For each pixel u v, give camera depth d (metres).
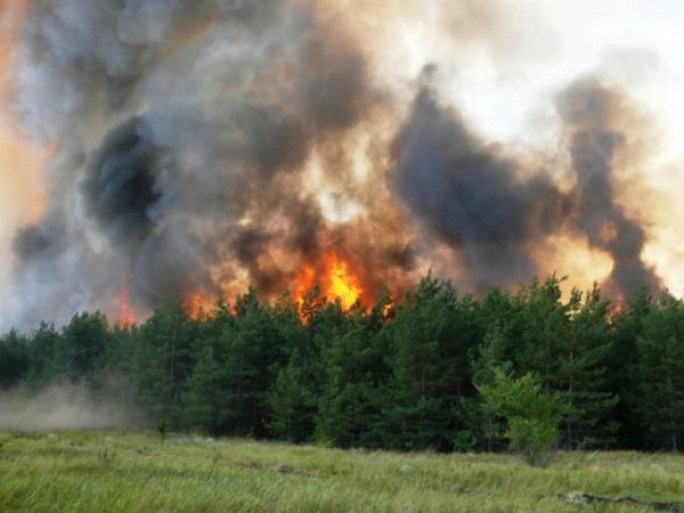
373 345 49.75
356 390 44.28
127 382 65.75
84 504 7.30
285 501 8.92
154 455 22.42
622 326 46.59
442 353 46.16
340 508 9.23
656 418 40.66
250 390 55.44
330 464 20.14
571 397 39.66
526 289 53.25
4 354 78.44
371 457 25.94
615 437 42.06
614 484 16.66
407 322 44.19
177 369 61.59
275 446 36.75
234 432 53.75
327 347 50.31
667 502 14.58
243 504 8.55
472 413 40.16
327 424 43.31
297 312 61.44
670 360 39.50
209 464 17.62
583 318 41.53
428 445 41.91
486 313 48.34
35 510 7.23
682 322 41.16
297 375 49.44
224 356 56.91
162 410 57.62
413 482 15.36
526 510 11.12
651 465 24.94
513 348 44.81
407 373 43.12
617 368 45.41
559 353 41.97
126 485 9.12
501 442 40.84
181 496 8.23
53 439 31.12
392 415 41.84
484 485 16.20
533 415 23.31
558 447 38.75
